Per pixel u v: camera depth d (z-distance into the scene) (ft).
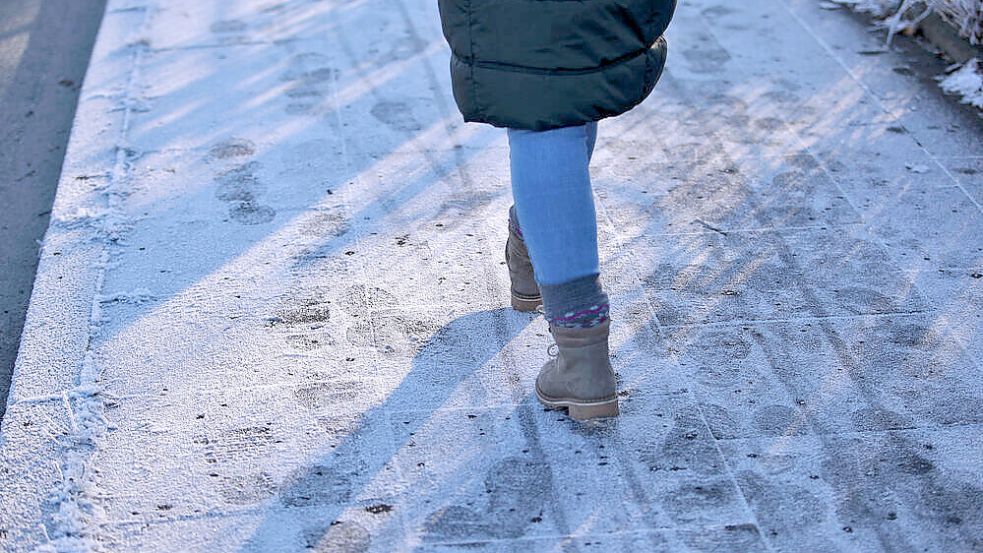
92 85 12.27
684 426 7.06
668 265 8.87
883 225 9.52
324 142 10.93
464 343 7.88
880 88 12.25
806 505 6.42
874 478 6.63
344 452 6.83
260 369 7.62
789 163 10.59
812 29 13.91
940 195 10.03
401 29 13.91
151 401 7.32
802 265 8.89
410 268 8.80
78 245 9.18
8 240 9.93
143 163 10.52
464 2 5.99
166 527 6.28
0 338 8.50
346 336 7.96
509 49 6.00
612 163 10.56
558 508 6.39
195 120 11.42
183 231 9.37
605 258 8.96
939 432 7.03
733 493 6.50
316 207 9.73
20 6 15.71
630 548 6.10
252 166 10.46
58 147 11.72
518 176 6.42
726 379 7.52
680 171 10.42
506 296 8.44
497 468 6.70
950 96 12.07
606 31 5.92
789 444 6.91
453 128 11.27
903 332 8.04
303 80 12.38
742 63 12.89
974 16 12.54
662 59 6.47
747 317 8.21
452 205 9.77
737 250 9.11
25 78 13.39
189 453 6.84
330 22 14.12
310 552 6.08
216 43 13.44
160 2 14.85
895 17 13.55
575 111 6.15
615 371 7.58
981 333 8.04
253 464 6.74
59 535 6.24
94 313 8.25
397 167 10.45
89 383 7.49
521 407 7.23
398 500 6.45
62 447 6.92
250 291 8.52
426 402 7.28
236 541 6.17
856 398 7.34
